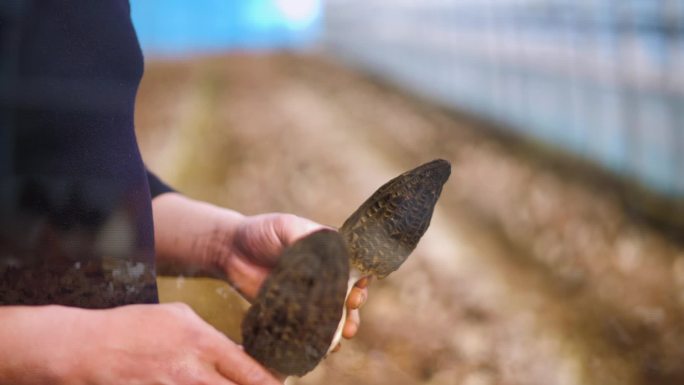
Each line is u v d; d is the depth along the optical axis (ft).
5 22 2.15
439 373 6.21
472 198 11.57
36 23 2.19
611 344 7.06
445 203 11.32
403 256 2.21
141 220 2.34
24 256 2.18
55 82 2.21
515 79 16.29
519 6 15.98
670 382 6.49
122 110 2.35
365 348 6.23
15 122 2.15
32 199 2.17
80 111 2.23
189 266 2.70
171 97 19.52
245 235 2.58
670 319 7.50
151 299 2.31
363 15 32.81
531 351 6.81
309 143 15.16
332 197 11.28
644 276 8.57
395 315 6.93
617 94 11.96
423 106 21.56
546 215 10.76
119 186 2.29
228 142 14.05
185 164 10.64
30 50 2.19
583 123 13.12
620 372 6.64
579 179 12.27
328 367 5.60
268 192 10.65
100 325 2.05
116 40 2.34
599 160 12.32
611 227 10.14
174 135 13.32
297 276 1.95
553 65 14.38
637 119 11.39
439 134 17.34
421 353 6.41
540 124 14.87
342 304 1.95
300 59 36.29
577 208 10.94
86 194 2.23
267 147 14.06
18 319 2.05
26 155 2.17
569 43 13.76
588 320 7.50
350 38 35.78
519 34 16.12
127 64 2.37
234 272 2.61
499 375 6.39
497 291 8.03
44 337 2.04
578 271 8.74
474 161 14.33
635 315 7.55
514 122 16.28
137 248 2.31
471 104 18.99
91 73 2.27
